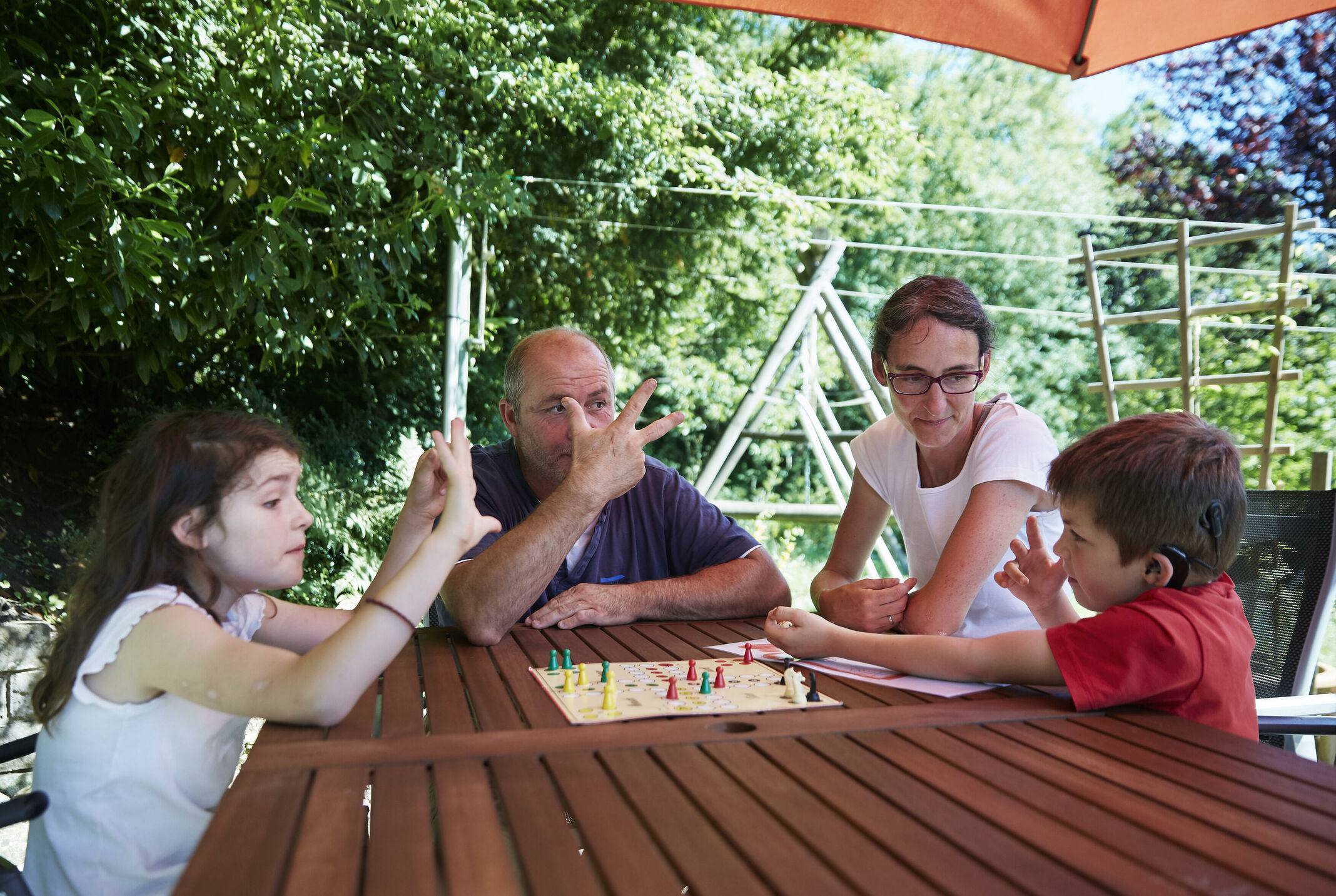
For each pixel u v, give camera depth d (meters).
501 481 2.31
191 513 1.23
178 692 1.15
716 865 0.76
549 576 1.83
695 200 9.30
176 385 4.48
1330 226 10.51
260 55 4.54
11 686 3.82
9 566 5.02
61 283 3.63
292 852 0.79
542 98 6.84
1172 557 1.34
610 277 9.23
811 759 1.05
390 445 7.13
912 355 1.91
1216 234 4.59
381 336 5.84
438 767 1.02
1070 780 0.98
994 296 11.59
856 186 9.85
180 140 4.13
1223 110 11.52
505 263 8.26
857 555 2.42
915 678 1.49
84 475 5.82
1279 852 0.79
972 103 11.89
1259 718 1.52
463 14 6.51
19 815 1.06
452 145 5.88
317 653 1.15
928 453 2.17
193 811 1.18
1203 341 9.70
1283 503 2.35
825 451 6.19
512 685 1.45
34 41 3.79
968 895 0.71
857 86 9.61
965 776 0.99
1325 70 10.91
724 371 9.93
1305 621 2.22
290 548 1.30
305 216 5.23
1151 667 1.26
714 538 2.30
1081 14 2.44
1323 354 8.88
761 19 10.58
